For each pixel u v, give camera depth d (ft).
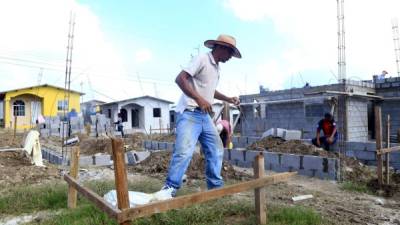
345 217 14.01
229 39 13.16
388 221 13.79
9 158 26.78
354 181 22.09
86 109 120.57
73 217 13.03
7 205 14.93
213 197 10.02
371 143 30.63
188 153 13.12
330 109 46.83
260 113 61.36
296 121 55.11
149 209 8.76
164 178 21.76
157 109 106.11
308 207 14.90
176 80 12.59
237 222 12.55
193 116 13.25
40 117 70.44
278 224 12.15
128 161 28.96
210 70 13.23
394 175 22.77
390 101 51.34
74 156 14.79
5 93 93.66
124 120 102.42
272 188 19.52
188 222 12.26
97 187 16.56
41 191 16.57
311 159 24.21
